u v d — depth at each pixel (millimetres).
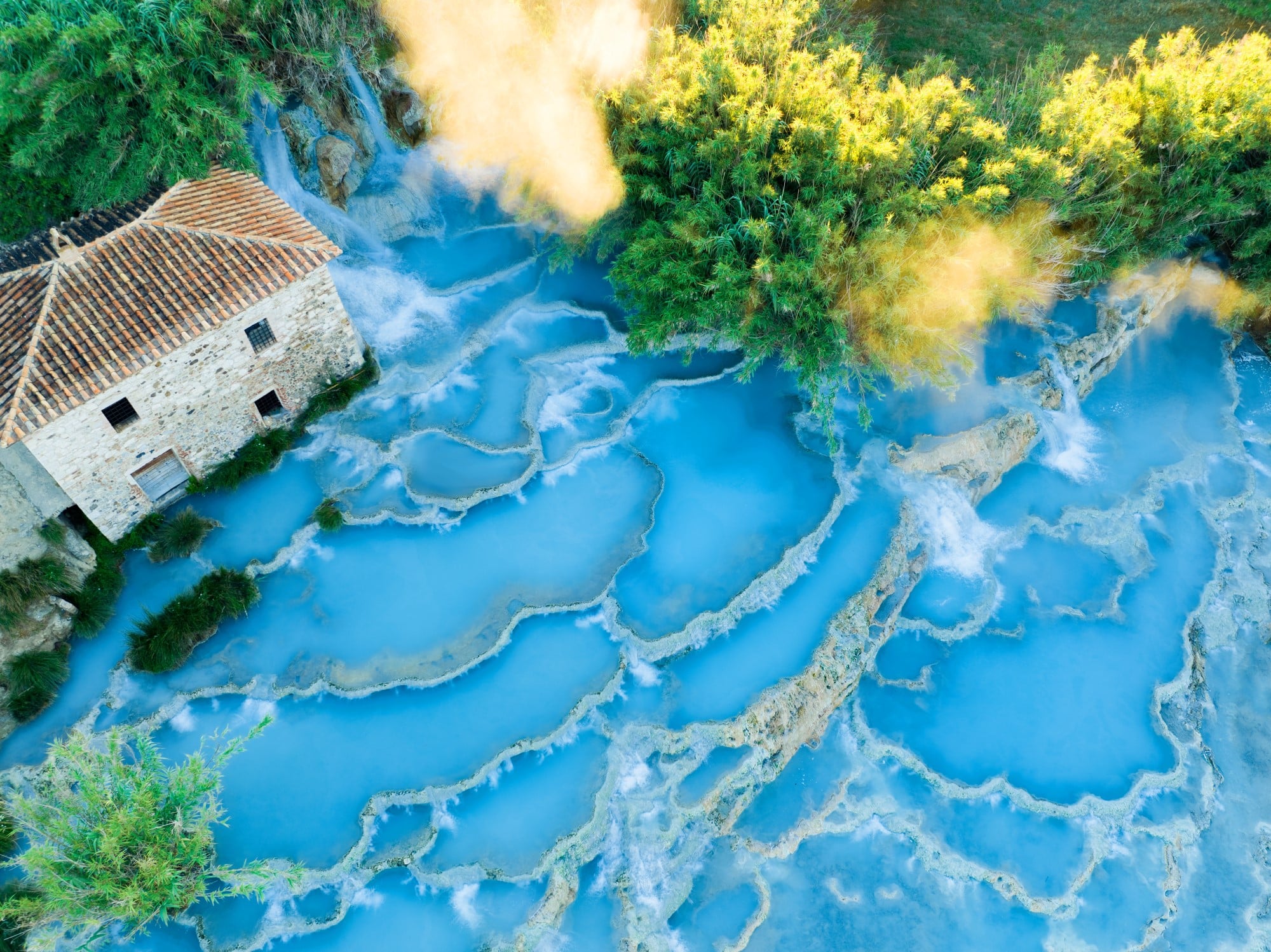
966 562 29703
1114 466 33375
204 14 26781
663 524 28422
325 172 33312
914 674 27516
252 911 21500
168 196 26297
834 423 31438
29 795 22453
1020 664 27984
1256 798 26250
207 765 23203
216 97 28078
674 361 32719
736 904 23391
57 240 24375
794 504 29078
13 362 22625
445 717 24344
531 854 22422
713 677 25406
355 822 22594
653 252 28375
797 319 27641
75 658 24641
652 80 29406
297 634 25453
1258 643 29516
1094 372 35406
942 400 32531
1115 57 39469
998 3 41750
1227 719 27859
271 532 27203
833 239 26562
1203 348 37375
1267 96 30797
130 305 23953
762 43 30297
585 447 29969
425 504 27969
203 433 26734
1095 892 24188
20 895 20734
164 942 21125
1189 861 25031
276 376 27797
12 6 25422
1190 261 37125
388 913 21766
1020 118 31844
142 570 26234
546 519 28266
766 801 25016
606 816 23188
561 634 26000
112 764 19875
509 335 32750
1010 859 24391
